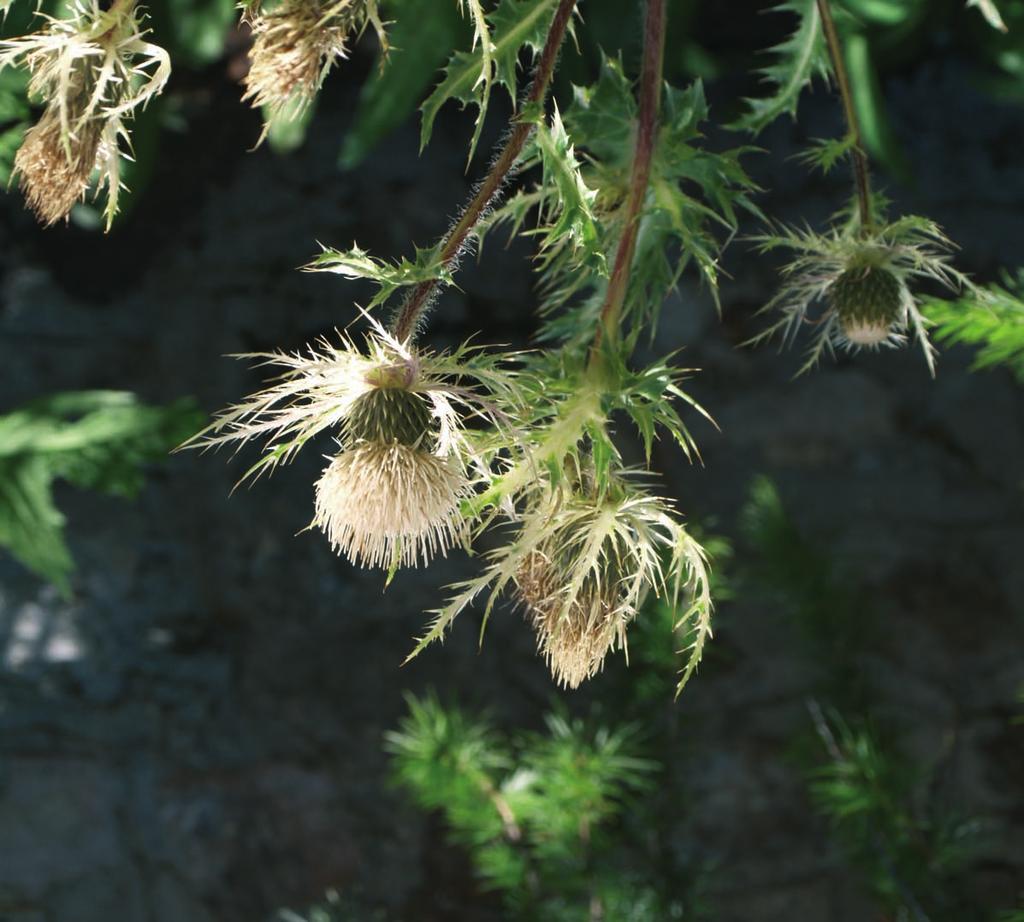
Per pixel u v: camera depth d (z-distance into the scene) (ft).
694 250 2.40
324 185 7.52
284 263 7.39
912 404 6.91
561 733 3.79
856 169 2.60
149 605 6.68
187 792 6.33
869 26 6.44
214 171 7.49
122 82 2.07
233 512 6.84
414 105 4.83
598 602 2.20
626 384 2.22
